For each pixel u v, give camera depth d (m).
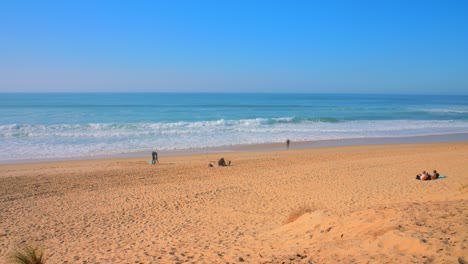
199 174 19.67
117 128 41.50
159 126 43.47
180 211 12.31
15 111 69.31
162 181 18.05
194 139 34.88
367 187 14.42
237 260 6.48
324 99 166.00
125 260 7.34
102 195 15.19
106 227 10.80
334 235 6.81
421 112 74.69
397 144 33.34
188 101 128.75
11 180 18.17
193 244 8.23
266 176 18.30
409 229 5.94
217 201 13.45
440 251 4.95
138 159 25.45
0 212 12.79
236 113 69.50
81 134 36.44
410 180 15.54
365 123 51.62
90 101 120.31
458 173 16.53
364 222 6.92
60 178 18.73
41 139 33.53
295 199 13.09
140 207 13.08
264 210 11.72
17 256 7.34
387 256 5.19
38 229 10.80
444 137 38.75
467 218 6.17
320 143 33.75
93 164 23.27
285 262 5.83
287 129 43.09
